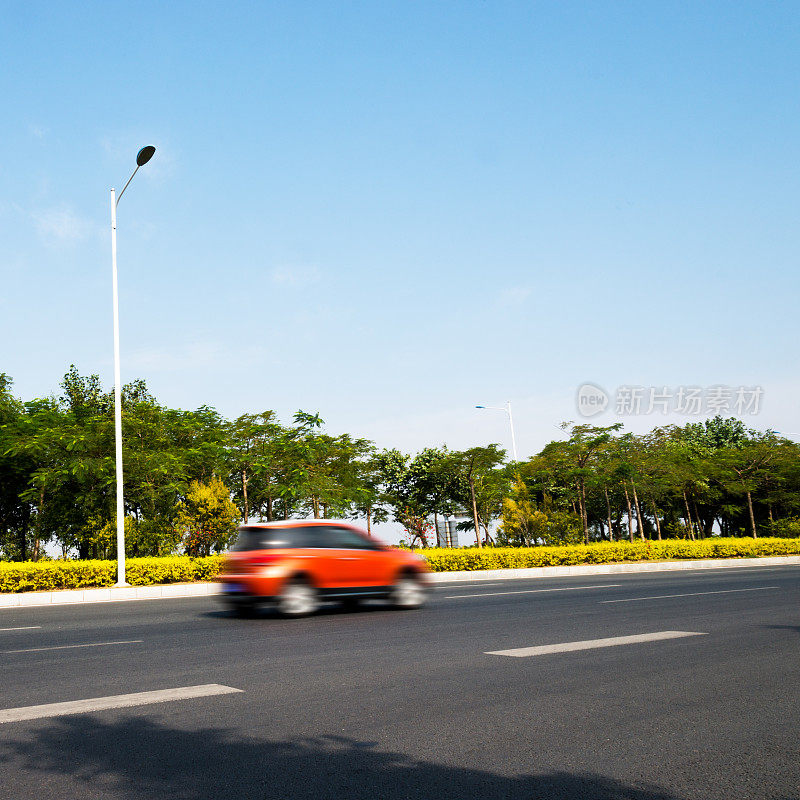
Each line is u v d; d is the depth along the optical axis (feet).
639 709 17.08
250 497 112.06
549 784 12.44
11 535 128.98
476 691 19.06
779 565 99.30
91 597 58.59
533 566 94.17
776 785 12.34
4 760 13.85
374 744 14.60
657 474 146.41
